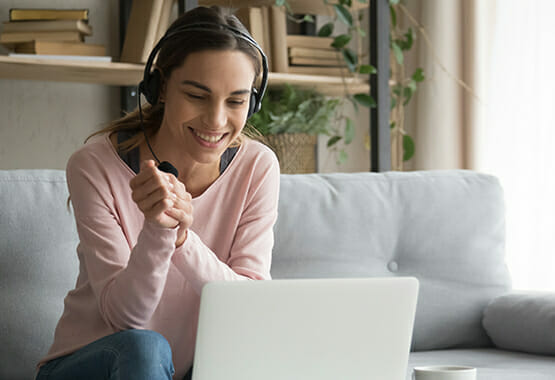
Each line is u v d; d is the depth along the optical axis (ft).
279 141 8.68
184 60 3.74
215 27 3.76
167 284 4.22
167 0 7.82
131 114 4.40
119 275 3.68
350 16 8.96
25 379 5.10
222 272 3.92
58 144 8.81
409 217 6.25
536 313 5.77
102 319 4.01
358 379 3.27
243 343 3.09
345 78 9.15
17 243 5.16
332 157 10.57
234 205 4.50
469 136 9.41
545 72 8.63
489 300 6.29
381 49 8.78
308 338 3.16
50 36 7.45
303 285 3.13
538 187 8.65
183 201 3.59
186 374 4.41
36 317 5.14
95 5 8.91
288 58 8.96
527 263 8.77
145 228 3.54
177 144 4.23
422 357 5.76
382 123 8.77
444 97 9.69
